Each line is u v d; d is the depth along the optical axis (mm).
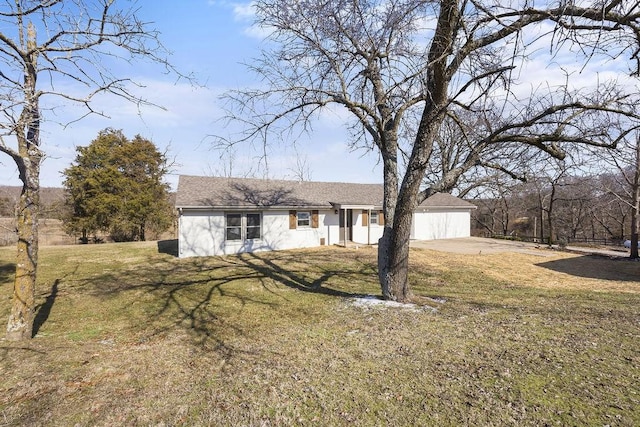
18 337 5426
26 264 5520
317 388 3742
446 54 4695
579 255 17109
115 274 11781
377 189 24438
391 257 7434
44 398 3613
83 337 5816
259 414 3277
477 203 34938
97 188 24484
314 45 6508
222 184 18969
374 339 5207
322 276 11312
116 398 3617
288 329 6004
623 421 2932
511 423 2967
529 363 4180
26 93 4508
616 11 3510
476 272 12414
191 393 3725
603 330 5445
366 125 7332
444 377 3883
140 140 27562
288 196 19547
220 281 10547
